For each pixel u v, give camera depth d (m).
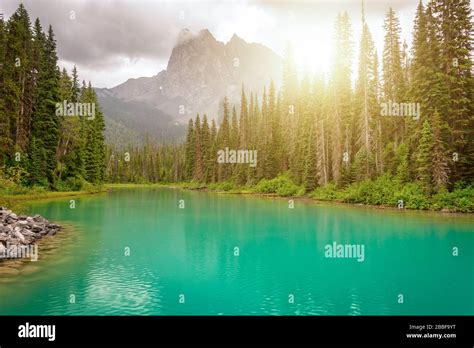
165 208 39.44
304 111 64.81
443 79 38.09
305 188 53.66
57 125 55.66
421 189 35.69
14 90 46.28
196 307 10.73
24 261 16.00
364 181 43.34
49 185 54.31
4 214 22.09
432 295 11.63
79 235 22.45
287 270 14.62
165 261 16.09
